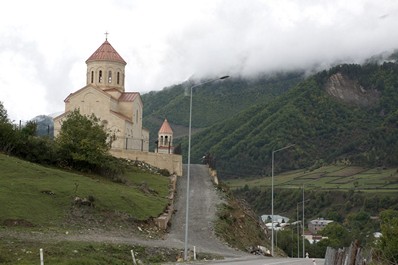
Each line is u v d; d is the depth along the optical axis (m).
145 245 47.19
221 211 74.12
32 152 71.69
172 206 72.81
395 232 58.56
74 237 43.81
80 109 97.81
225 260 45.28
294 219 184.00
